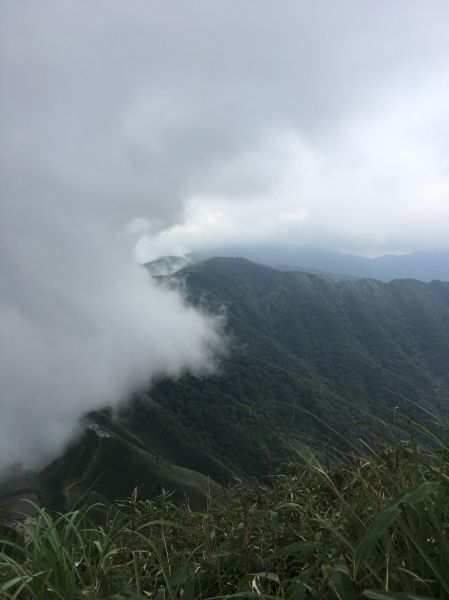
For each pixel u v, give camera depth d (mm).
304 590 2018
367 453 3084
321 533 2768
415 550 2057
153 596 2580
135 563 2607
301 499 3416
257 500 4176
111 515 4020
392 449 3053
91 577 2527
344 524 2525
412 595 1345
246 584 2527
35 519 2809
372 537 1573
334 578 1907
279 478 4324
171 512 4273
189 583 2350
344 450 3031
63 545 2607
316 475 4016
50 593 2219
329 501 3562
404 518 2146
